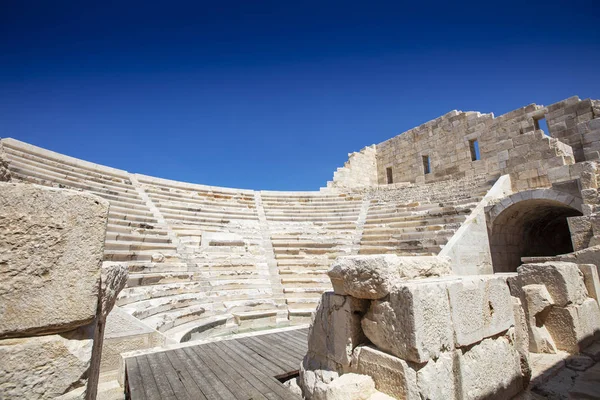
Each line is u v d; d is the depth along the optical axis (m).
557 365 4.95
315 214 18.45
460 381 3.25
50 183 11.49
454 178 21.53
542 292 5.72
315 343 4.39
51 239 2.03
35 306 1.94
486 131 19.92
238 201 19.44
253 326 9.88
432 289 3.25
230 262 13.00
